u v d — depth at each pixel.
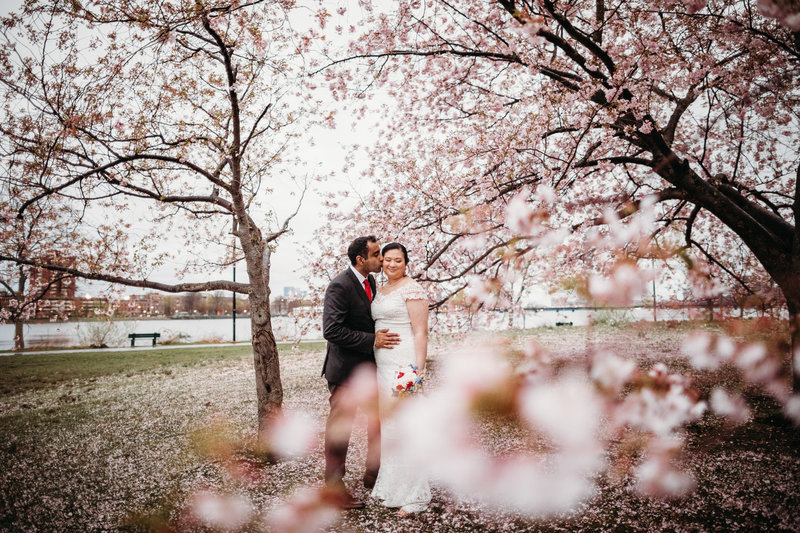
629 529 2.75
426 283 5.48
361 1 5.11
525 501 3.06
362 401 3.40
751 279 4.66
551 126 5.64
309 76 4.99
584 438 3.42
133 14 3.93
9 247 4.79
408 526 2.91
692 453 3.61
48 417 6.74
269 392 4.73
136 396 8.26
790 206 5.79
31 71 4.05
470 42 5.79
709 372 5.18
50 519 3.23
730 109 4.71
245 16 4.48
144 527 3.04
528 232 3.85
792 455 3.59
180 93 4.69
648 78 4.61
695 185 4.79
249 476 3.93
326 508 3.15
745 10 4.43
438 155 5.77
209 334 27.47
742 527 2.70
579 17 5.11
